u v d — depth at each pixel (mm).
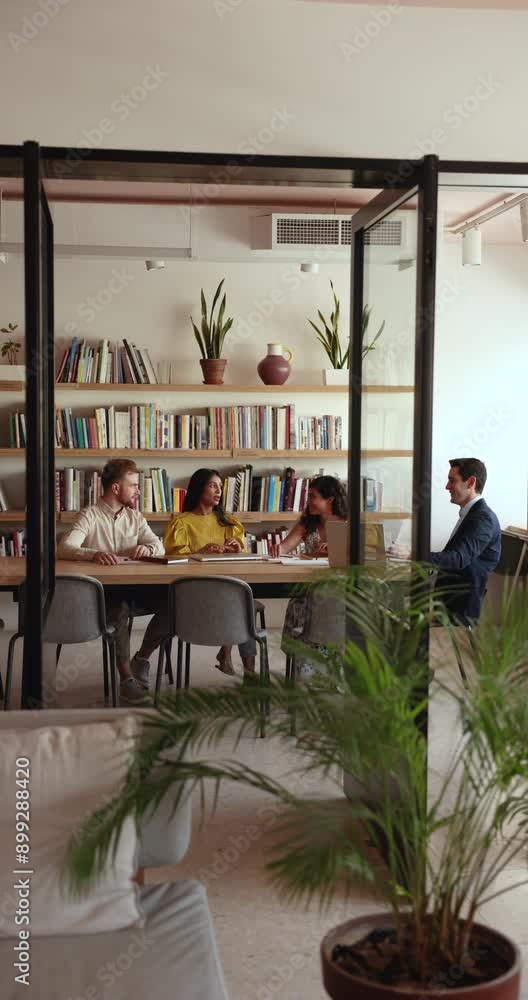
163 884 2648
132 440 8039
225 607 5352
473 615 6445
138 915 2412
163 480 8148
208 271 8258
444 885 2160
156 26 3613
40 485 3404
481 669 2262
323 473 8430
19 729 2500
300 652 2477
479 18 3717
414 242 3527
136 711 2650
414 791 2268
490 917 3365
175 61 3621
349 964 2107
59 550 6230
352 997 2016
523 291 8750
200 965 2236
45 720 2619
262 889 3535
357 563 4406
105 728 2490
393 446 3787
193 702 2307
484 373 8789
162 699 2344
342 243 7336
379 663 2275
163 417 8070
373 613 2967
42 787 2379
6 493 8094
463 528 6402
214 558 6055
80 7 3553
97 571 5688
